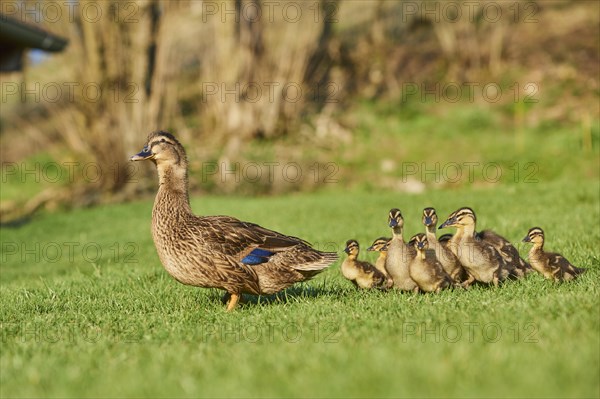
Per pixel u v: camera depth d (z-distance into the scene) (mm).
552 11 37406
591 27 35656
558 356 5574
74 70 26672
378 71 34719
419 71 34719
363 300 8750
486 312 7379
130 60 26656
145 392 5340
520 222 14938
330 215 18469
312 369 5633
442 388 5008
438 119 30719
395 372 5352
